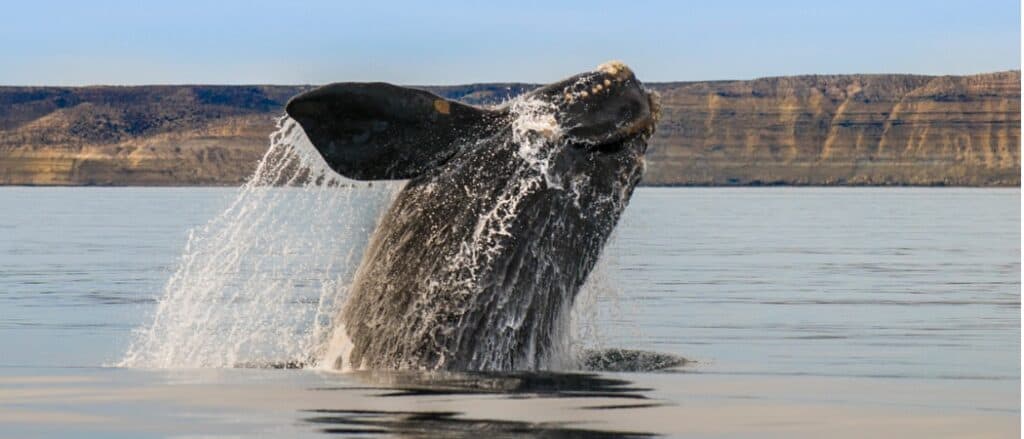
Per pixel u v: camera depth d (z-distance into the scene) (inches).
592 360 2433.6
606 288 2389.3
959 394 2105.1
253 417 1786.4
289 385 2047.2
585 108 2176.4
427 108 2124.8
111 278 4766.2
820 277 4911.4
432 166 2155.5
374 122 2089.1
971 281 4761.3
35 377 2228.1
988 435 1731.1
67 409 1873.8
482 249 2135.8
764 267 5423.2
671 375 2284.7
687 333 3105.3
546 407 1860.2
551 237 2151.8
